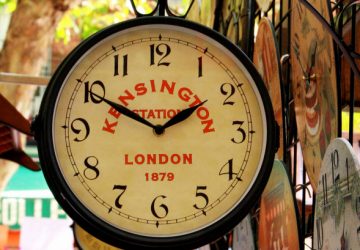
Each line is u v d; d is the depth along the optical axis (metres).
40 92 15.26
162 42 3.53
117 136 3.43
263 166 3.39
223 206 3.37
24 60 11.11
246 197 3.37
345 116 5.18
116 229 3.32
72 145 3.41
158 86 3.49
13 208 15.16
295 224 3.58
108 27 3.49
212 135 3.44
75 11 12.98
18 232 15.07
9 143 6.28
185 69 3.51
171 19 3.52
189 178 3.40
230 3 4.97
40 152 3.39
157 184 3.39
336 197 3.12
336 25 3.95
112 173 3.39
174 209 3.37
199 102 3.47
